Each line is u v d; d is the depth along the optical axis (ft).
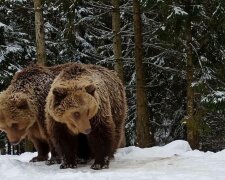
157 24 51.72
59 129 22.54
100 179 18.61
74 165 23.21
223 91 48.19
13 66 60.70
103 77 25.31
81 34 68.33
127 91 61.52
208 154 28.32
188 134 46.80
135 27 48.75
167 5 44.68
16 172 21.29
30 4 65.92
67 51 62.95
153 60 57.77
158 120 65.00
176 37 46.39
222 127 63.46
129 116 62.03
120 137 26.17
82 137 25.16
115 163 24.71
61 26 68.54
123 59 50.62
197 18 45.78
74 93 20.76
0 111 24.32
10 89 25.41
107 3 57.82
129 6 51.85
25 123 24.62
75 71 22.56
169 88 61.67
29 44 64.34
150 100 63.82
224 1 44.50
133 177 18.85
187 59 46.57
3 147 72.38
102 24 61.87
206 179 18.65
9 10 61.87
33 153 32.76
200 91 46.73
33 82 25.70
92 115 21.04
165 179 18.56
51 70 27.02
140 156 29.07
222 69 49.73
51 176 19.62
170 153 30.63
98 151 22.44
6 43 63.31
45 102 25.30
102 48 61.11
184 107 63.00
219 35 47.09
